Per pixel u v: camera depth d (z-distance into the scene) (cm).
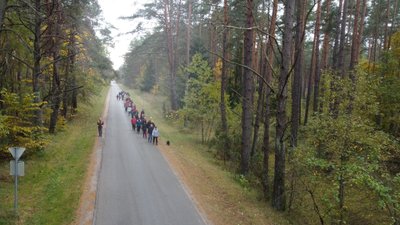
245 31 1941
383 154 1466
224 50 2694
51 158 1989
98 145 2500
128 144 2619
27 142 1894
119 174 1783
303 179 1448
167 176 1797
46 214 1232
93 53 4075
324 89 2436
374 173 1259
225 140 2523
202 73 3219
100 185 1582
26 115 1886
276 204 1457
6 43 2050
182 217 1280
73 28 2856
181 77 4497
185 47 4828
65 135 2773
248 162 2006
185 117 3362
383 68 2578
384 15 3922
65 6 2452
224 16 2500
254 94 3019
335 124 1382
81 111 4362
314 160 1291
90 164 1933
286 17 1387
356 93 1722
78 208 1298
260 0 2431
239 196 1570
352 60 2498
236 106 3019
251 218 1313
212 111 3055
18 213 1199
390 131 2469
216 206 1413
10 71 2389
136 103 6272
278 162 1449
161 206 1377
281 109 1423
